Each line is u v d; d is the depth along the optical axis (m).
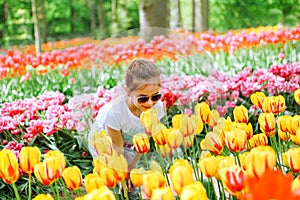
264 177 1.57
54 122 5.12
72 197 4.36
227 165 2.18
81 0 29.19
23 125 5.47
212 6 24.73
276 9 24.06
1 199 4.52
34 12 12.84
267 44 8.41
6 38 24.77
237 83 6.11
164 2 9.17
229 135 2.48
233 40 8.43
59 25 28.42
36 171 2.34
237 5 24.36
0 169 2.28
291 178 2.31
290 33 8.25
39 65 8.33
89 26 29.84
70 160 5.09
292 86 6.06
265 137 2.84
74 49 8.80
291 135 2.83
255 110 5.89
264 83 6.33
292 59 8.16
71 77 7.55
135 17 30.23
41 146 5.38
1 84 7.28
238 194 1.94
